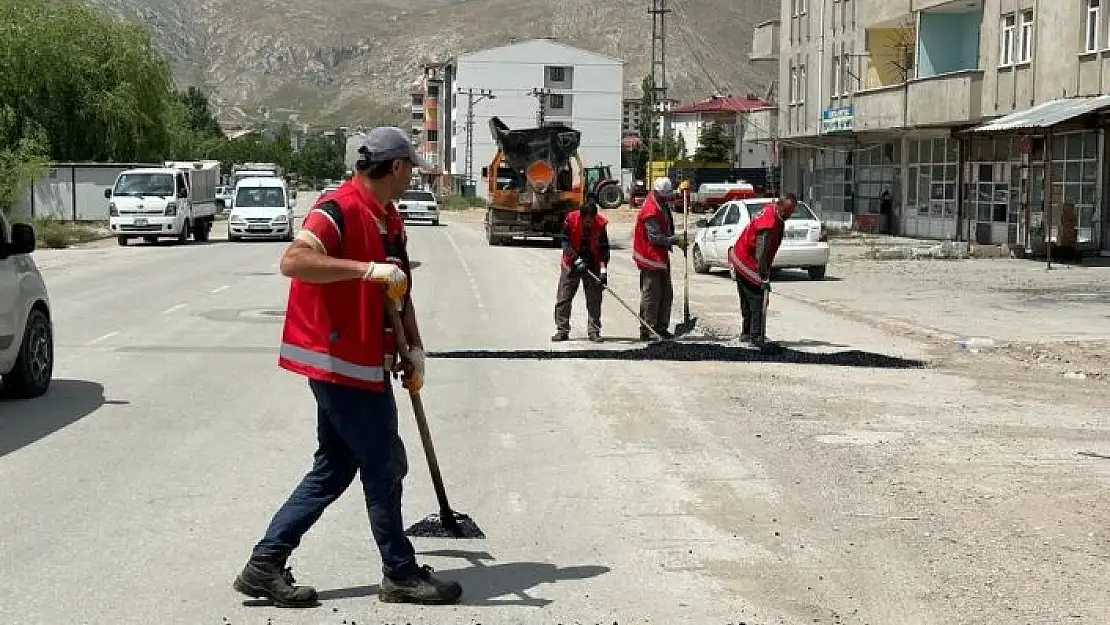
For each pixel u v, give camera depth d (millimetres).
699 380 12656
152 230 39188
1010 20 35094
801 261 26641
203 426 9930
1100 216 31375
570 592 5906
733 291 24156
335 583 6027
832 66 49375
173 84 57188
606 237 15750
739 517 7309
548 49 122625
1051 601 5801
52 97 52281
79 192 52156
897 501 7695
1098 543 6777
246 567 5695
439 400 11312
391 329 5578
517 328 17250
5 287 10469
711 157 108125
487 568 6285
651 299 15680
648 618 5547
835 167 51469
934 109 37969
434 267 30297
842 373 13312
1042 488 8070
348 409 5477
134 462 8633
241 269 28391
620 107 123500
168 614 5547
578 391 11875
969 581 6102
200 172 43688
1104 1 29828
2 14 51844
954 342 16172
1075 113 27016
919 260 32625
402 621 5480
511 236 40344
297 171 186625
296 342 5500
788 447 9344
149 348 14688
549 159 39531
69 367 13141
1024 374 13500
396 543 5680
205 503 7527
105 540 6719
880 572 6250
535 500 7703
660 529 7043
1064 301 21766
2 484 7973
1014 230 35969
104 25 54250
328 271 5262
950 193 41281
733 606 5719
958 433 9961
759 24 57562
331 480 5742
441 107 148250
